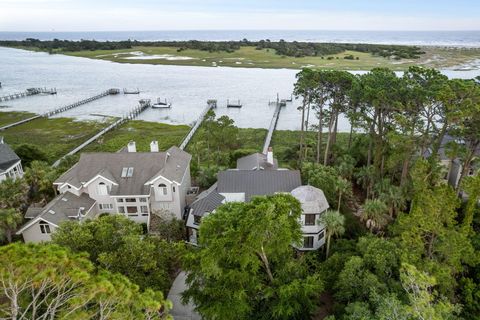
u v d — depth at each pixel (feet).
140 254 93.86
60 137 303.48
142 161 164.25
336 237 141.59
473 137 146.30
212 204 143.43
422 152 157.99
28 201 171.53
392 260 100.27
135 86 544.62
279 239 84.74
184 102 447.01
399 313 76.23
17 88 530.27
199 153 240.94
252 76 609.83
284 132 313.53
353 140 235.20
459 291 107.24
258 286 89.66
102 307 59.21
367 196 173.37
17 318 59.52
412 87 159.63
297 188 141.90
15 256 51.47
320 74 198.18
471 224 139.54
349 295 97.25
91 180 154.51
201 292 94.53
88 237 94.79
